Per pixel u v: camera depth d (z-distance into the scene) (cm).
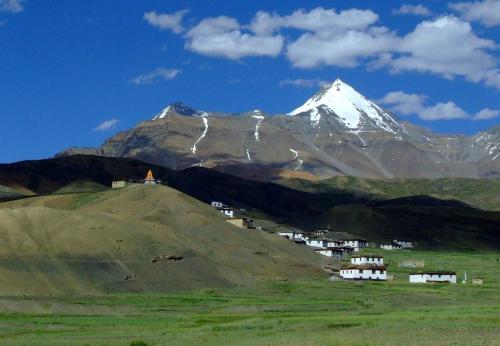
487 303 19612
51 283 19888
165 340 12769
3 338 13150
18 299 17562
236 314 17050
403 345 11625
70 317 16088
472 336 12525
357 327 14100
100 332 14012
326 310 18088
